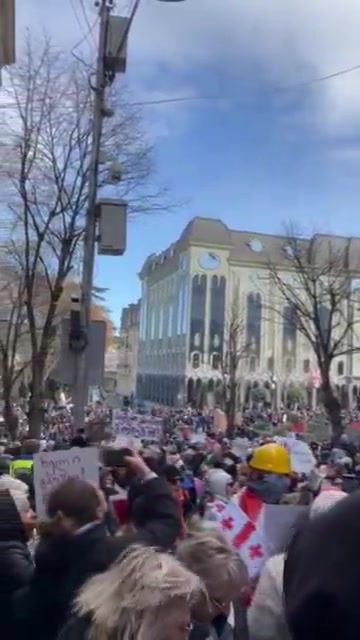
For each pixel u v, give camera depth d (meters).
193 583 2.06
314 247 42.38
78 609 2.10
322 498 2.70
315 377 81.31
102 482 5.77
